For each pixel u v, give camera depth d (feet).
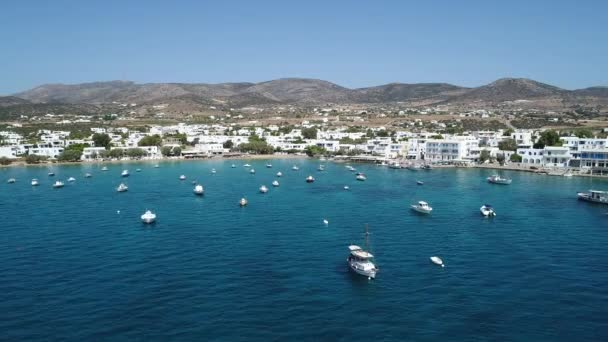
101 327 237.25
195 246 386.11
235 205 587.27
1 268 329.72
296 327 237.66
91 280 303.48
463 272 319.68
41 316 249.96
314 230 444.55
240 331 233.14
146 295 277.23
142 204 598.75
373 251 370.94
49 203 608.19
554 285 295.28
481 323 242.78
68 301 269.23
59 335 229.66
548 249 377.09
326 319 246.68
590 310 258.37
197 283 297.12
